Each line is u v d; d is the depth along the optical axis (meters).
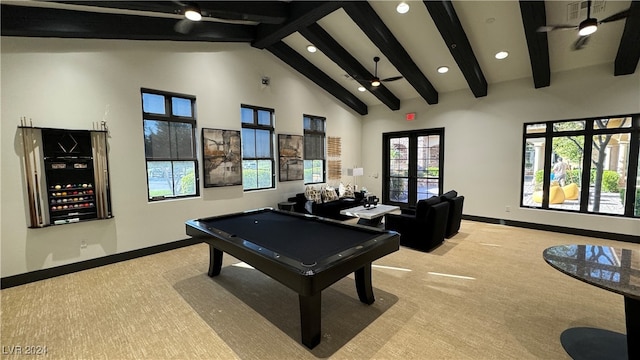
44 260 3.54
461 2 4.18
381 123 8.12
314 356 2.12
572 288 3.15
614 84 4.80
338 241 2.73
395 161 8.02
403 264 3.90
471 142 6.49
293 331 2.43
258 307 2.83
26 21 3.25
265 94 5.94
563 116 5.30
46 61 3.48
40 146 3.47
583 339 2.26
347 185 7.64
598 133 5.02
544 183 5.66
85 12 3.62
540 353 2.12
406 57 5.58
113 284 3.37
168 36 4.36
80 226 3.79
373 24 4.61
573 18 4.09
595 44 4.56
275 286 3.29
